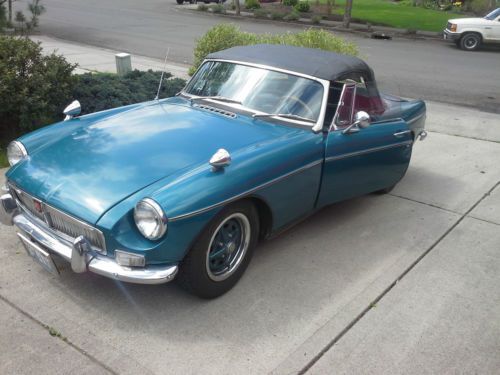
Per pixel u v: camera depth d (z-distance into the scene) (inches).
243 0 1327.5
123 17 880.9
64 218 116.0
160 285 135.0
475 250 166.7
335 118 158.2
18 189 127.9
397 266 153.5
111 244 110.5
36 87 231.3
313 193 153.4
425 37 821.2
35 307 123.2
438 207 200.7
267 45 186.7
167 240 110.4
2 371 103.3
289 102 155.1
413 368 111.3
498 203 207.5
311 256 155.6
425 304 134.8
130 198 112.3
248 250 135.9
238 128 145.7
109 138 137.3
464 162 258.1
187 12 1030.4
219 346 114.0
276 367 109.0
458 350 117.7
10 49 230.4
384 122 180.9
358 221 183.2
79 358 108.1
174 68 456.1
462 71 536.1
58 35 633.6
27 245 127.9
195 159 126.3
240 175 123.2
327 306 131.1
